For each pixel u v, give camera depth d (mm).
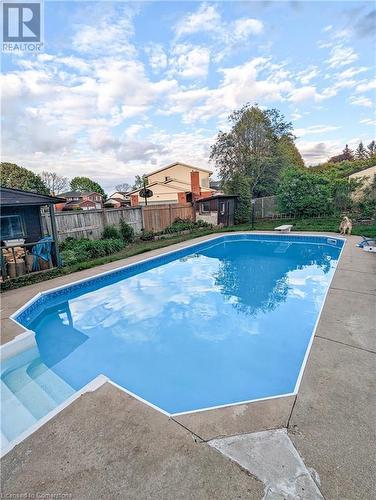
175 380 3688
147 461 1915
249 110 22359
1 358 3709
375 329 3707
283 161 23594
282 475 1777
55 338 4891
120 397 2607
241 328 5047
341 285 5504
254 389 3463
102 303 6395
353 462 1860
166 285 7574
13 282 6637
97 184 57781
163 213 15117
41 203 7578
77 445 2066
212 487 1717
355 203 14734
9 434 2682
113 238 11586
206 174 29359
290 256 10445
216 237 13344
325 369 2887
